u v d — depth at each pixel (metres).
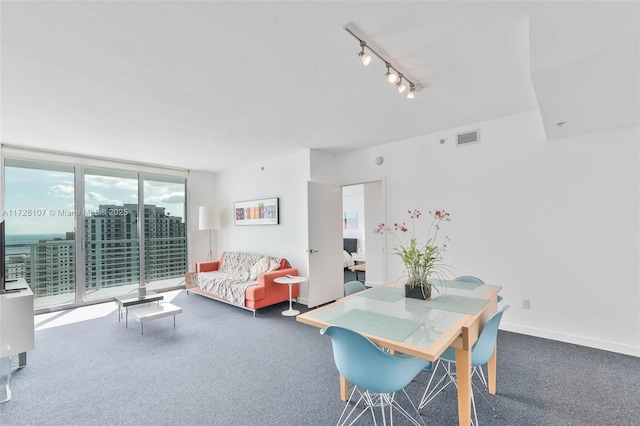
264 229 5.34
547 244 3.10
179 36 1.79
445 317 1.75
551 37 1.58
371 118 3.29
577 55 1.51
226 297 4.41
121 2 1.49
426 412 1.95
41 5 1.49
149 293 4.09
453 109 3.08
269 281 4.23
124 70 2.17
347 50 1.98
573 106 2.18
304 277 4.59
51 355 2.90
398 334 1.49
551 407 1.97
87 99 2.64
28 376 2.50
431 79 2.41
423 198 3.94
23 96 2.55
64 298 4.59
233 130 3.61
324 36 1.82
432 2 1.55
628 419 1.84
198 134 3.74
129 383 2.37
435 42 1.91
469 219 3.57
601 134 2.83
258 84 2.44
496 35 1.84
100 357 2.84
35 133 3.58
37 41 1.79
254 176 5.56
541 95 1.98
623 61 1.53
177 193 5.98
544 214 3.11
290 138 3.99
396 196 4.21
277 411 1.99
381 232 4.38
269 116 3.16
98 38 1.78
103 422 1.91
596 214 2.85
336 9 1.59
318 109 3.00
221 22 1.67
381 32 1.80
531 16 1.63
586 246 2.90
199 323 3.79
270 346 3.06
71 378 2.46
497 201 3.38
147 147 4.32
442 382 2.31
